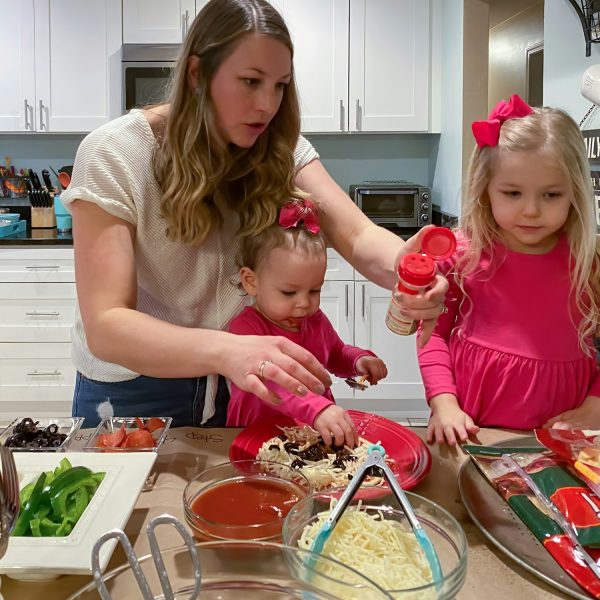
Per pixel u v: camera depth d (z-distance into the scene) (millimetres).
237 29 1177
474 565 814
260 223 1368
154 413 1474
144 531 897
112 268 1202
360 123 3812
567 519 846
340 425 1104
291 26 3697
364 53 3760
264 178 1389
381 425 1213
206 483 913
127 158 1280
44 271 3496
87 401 1503
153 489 1023
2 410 3656
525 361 1386
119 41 3693
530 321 1388
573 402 1407
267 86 1215
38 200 3918
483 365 1411
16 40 3705
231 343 1014
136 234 1333
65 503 853
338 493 833
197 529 816
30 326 3539
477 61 3357
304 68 3752
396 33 3754
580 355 1400
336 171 4238
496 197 1364
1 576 792
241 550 678
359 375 1494
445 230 1068
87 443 1141
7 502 710
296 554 658
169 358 1045
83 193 1226
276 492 897
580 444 1013
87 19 3684
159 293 1427
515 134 1324
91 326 1146
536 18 4098
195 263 1411
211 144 1313
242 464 947
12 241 3457
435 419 1309
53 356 3564
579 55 2467
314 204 1440
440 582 645
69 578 792
